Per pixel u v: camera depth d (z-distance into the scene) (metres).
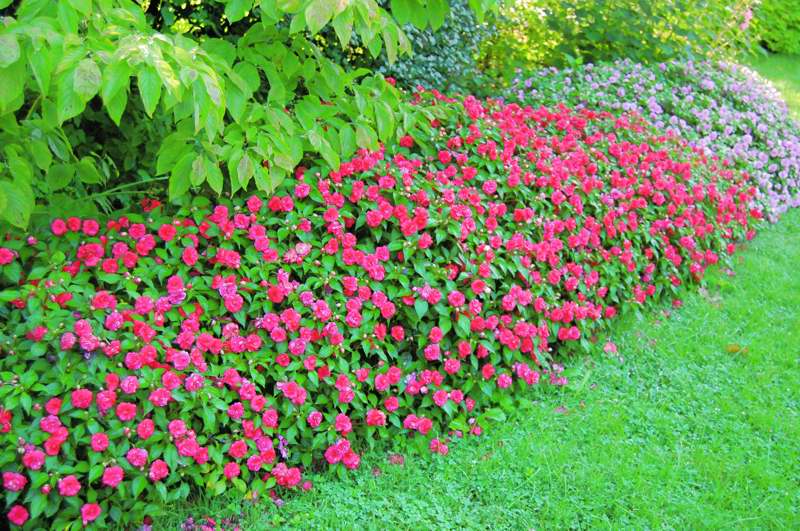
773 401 3.78
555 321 3.86
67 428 2.59
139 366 2.73
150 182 3.67
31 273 2.83
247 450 2.93
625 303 4.36
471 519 2.93
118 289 2.96
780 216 6.43
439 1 3.08
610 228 4.34
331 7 2.44
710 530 2.92
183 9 4.13
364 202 3.58
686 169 5.16
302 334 3.09
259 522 2.85
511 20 7.03
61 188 3.32
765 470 3.26
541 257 3.87
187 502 2.89
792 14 11.98
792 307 4.83
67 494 2.47
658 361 4.10
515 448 3.32
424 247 3.48
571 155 4.62
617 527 2.91
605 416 3.55
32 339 2.65
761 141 6.77
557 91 6.20
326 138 3.44
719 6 7.61
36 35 2.17
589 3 7.38
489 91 6.26
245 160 2.92
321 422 3.12
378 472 3.17
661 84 6.68
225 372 2.91
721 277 5.17
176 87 2.21
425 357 3.44
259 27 3.27
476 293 3.56
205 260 3.24
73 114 2.17
